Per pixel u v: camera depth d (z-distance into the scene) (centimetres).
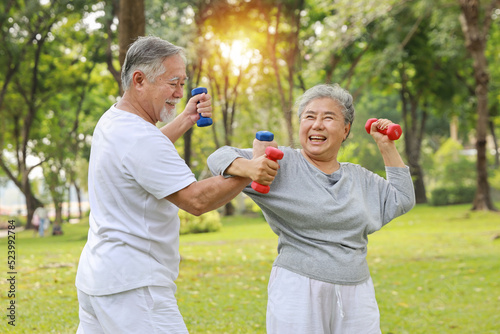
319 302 246
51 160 2428
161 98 237
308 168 261
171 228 239
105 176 229
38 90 2398
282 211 253
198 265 890
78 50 2388
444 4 1853
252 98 2602
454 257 971
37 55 2230
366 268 261
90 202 240
